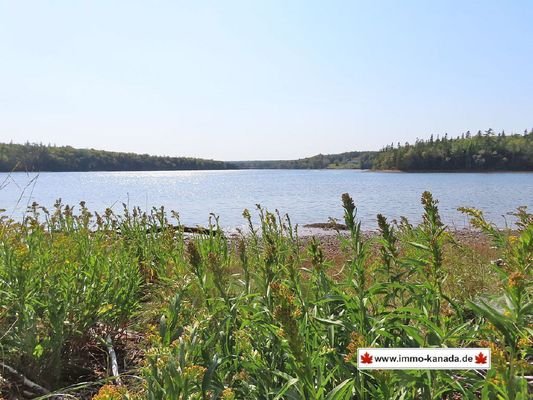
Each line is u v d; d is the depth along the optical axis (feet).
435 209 7.59
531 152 457.27
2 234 12.07
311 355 6.76
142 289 16.28
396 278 7.75
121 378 9.83
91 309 11.30
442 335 6.48
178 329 7.15
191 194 175.73
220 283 8.26
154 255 18.83
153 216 22.24
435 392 6.27
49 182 294.05
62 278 11.44
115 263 13.38
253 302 8.79
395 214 87.20
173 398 5.41
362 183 265.34
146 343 10.53
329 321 6.91
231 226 71.00
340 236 10.28
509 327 5.45
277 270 8.95
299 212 104.01
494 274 11.90
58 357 9.96
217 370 7.22
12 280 10.34
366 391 6.34
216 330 7.98
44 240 14.87
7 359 9.91
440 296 7.32
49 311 10.23
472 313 9.73
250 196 164.55
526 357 7.25
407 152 489.26
